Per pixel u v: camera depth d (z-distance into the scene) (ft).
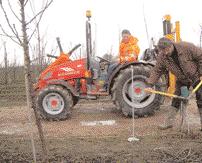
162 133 22.33
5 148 20.12
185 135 21.65
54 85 28.37
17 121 28.14
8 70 50.55
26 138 22.39
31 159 18.04
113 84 28.68
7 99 41.52
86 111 31.50
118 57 30.22
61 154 18.61
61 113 27.86
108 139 21.50
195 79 21.57
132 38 28.94
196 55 21.06
